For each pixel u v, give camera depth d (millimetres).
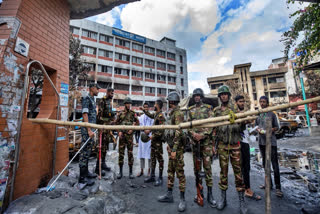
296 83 29172
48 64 2719
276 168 2645
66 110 3162
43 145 2520
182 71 36188
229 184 3156
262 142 2924
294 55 4371
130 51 29141
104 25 26531
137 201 2467
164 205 2348
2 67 1870
